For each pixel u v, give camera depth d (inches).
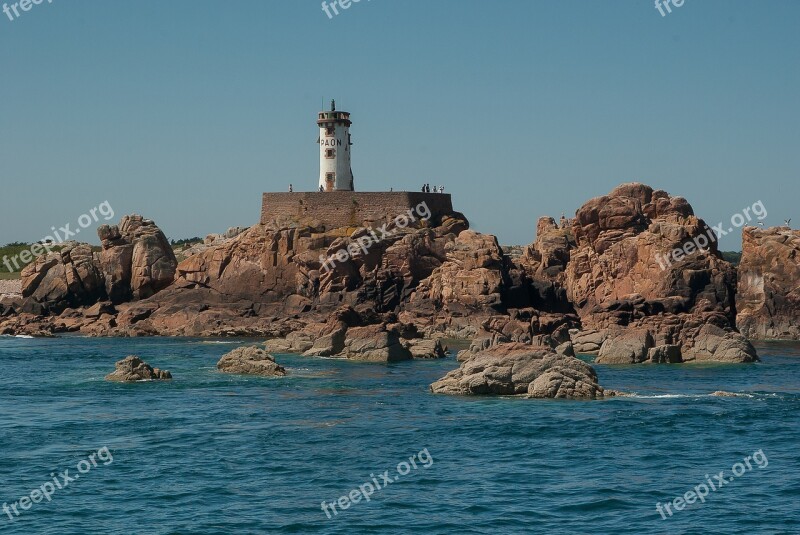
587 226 7436.0
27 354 5575.8
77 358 5324.8
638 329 5137.8
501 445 2817.4
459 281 6993.1
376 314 6619.1
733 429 3038.9
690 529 2070.6
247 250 7632.9
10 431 3026.6
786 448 2792.8
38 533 2046.0
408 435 2945.4
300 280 7426.2
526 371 3732.8
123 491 2343.8
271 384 4079.7
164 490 2347.4
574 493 2324.1
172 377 4313.5
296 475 2485.2
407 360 5191.9
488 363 3772.1
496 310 6875.0
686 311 6697.8
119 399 3661.4
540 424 3100.4
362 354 5177.2
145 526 2082.9
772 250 7170.3
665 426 3075.8
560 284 7583.7
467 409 3385.8
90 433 2994.6
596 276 7229.3
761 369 4702.3
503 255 7347.4
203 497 2292.1
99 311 7642.7
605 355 5009.8
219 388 3959.2
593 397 3622.0
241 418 3238.2
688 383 4114.2
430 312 7042.3
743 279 7224.4
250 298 7529.5
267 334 6924.2
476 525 2094.0
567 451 2743.6
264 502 2253.9
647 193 7632.9
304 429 3041.3
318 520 2124.8
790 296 7042.3
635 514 2170.3
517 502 2251.5
